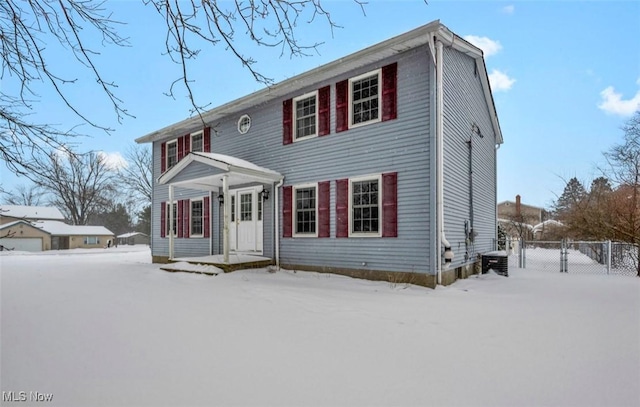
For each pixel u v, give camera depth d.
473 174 11.01
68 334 4.13
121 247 44.69
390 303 6.09
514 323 4.79
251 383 2.85
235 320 4.83
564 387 2.83
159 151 16.02
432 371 3.13
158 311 5.31
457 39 8.90
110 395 2.62
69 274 9.70
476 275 10.36
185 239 14.29
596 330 4.47
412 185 8.41
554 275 10.25
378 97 9.23
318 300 6.26
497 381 2.93
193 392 2.68
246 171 10.11
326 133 10.11
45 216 41.28
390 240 8.70
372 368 3.18
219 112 12.67
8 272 10.09
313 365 3.24
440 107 8.14
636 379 3.00
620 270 11.24
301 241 10.52
